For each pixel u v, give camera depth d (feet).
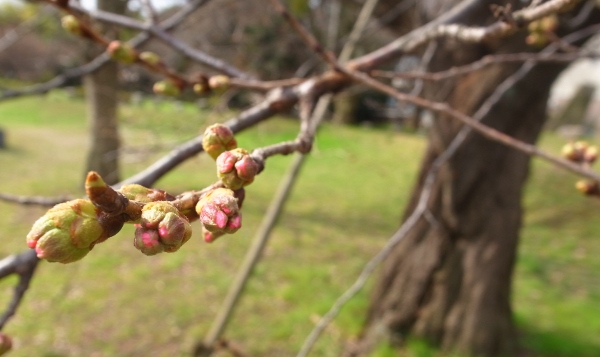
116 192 2.56
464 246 15.78
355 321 18.02
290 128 19.12
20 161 35.09
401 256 16.87
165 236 2.45
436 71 14.17
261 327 17.62
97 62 8.21
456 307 16.01
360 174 39.17
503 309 16.31
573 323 18.56
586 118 76.18
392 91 5.47
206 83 6.01
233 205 2.60
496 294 15.94
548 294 20.77
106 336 16.92
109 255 22.12
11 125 47.26
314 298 19.62
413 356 15.99
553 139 59.57
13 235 23.16
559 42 7.68
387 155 37.11
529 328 18.24
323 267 22.34
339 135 23.68
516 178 15.30
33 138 42.83
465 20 7.17
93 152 24.66
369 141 24.13
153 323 17.72
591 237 27.94
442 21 7.04
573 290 21.36
